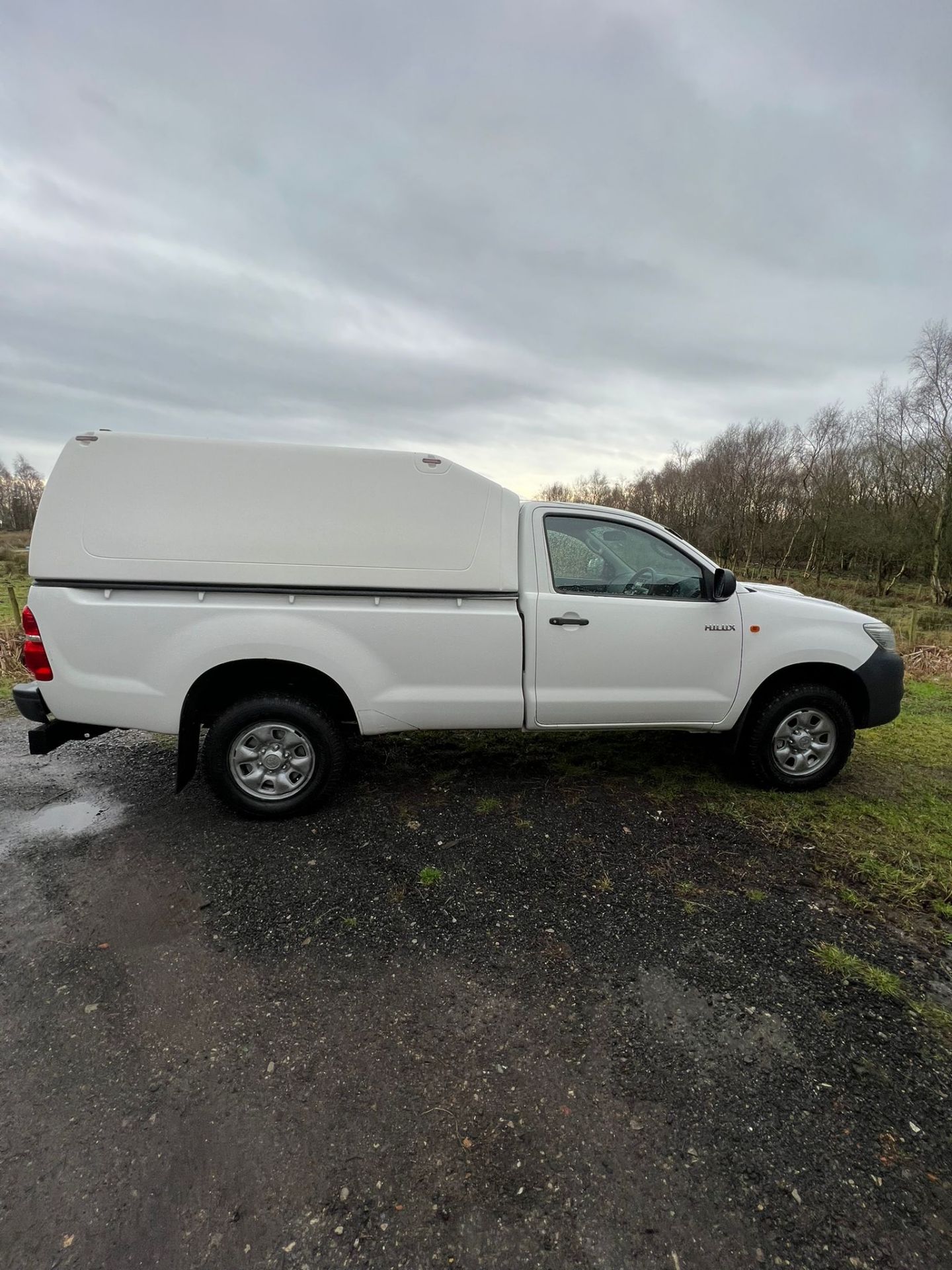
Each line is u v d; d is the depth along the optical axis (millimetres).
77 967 2305
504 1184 1557
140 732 4906
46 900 2719
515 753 4426
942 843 3293
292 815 3443
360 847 3158
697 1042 2006
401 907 2676
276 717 3297
